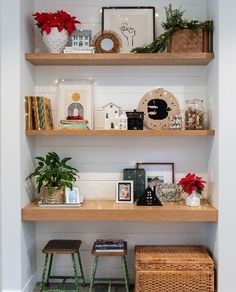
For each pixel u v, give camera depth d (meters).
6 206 3.06
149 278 3.04
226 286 3.04
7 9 3.01
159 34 3.47
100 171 3.52
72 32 3.29
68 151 3.52
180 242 3.52
